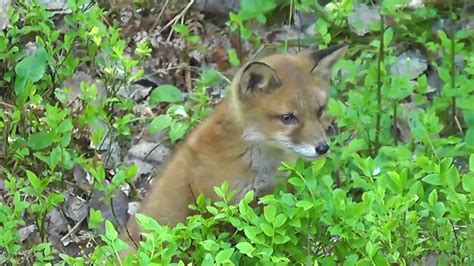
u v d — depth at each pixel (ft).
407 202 33.94
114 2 52.80
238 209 35.06
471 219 34.50
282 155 38.14
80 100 45.37
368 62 47.55
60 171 43.32
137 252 34.42
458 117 44.93
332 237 37.29
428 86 47.11
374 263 32.81
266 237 33.53
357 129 42.50
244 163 37.83
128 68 46.24
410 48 49.93
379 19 50.93
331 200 34.35
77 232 41.50
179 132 43.96
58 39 50.26
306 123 37.52
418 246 35.17
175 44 50.90
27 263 38.52
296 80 37.65
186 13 52.70
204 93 45.80
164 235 33.01
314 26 51.19
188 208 38.11
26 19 48.06
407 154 39.45
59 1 51.65
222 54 50.57
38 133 42.65
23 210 38.06
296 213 33.73
